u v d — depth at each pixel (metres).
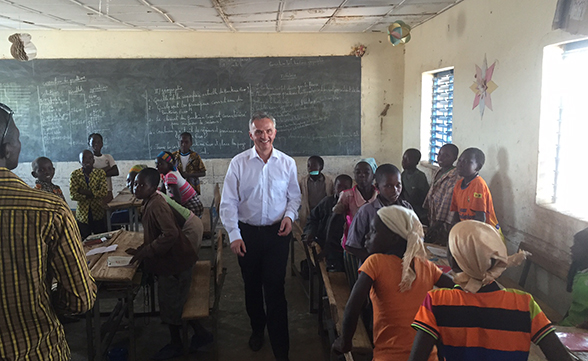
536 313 1.13
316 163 4.23
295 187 2.71
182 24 5.22
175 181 3.56
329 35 5.96
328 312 2.57
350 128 6.17
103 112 5.93
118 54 5.84
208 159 6.11
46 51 5.76
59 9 4.31
